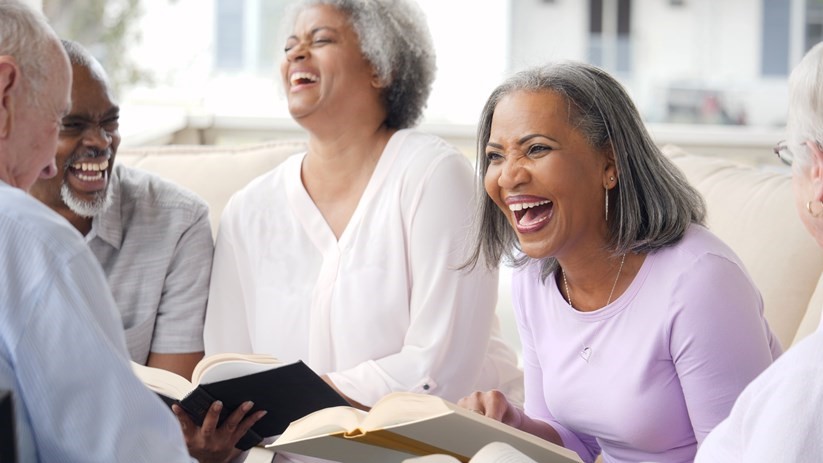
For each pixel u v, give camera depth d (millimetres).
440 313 2180
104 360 1194
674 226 1743
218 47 9680
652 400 1744
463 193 2229
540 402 1995
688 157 2670
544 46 10211
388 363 2166
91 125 2113
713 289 1682
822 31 11211
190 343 2312
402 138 2299
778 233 2205
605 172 1769
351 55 2275
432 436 1520
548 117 1738
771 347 1840
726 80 10922
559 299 1864
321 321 2250
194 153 2838
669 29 11109
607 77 1778
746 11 11164
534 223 1783
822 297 2014
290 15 2363
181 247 2318
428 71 2412
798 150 1302
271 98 6227
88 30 5391
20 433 1177
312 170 2346
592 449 1965
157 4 5453
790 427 1109
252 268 2342
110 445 1194
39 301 1181
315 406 1794
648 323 1730
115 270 2260
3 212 1200
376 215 2254
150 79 5477
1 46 1293
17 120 1310
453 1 9016
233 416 1826
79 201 2135
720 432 1244
